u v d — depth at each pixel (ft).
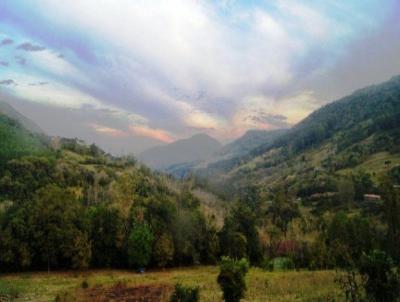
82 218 263.70
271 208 489.67
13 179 398.42
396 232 241.14
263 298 143.64
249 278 195.42
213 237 316.60
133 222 284.82
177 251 293.43
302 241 321.52
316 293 143.23
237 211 342.85
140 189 436.76
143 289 171.73
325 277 187.32
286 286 166.20
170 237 285.84
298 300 135.64
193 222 307.58
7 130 583.99
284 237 345.92
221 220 391.65
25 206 257.34
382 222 313.94
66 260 255.09
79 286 179.01
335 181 598.34
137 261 262.67
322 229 337.11
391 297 98.63
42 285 195.31
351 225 277.23
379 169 601.21
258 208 502.79
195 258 300.40
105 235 270.67
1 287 177.68
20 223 241.14
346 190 506.48
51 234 244.22
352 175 590.96
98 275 245.45
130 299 151.53
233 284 116.57
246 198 629.92
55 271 247.09
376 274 100.78
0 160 453.58
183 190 528.63
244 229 331.57
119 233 272.10
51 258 245.65
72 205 267.59
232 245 314.35
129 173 535.19
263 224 408.46
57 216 249.34
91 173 490.90
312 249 288.30
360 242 269.44
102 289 171.94
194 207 389.39
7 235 236.43
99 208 284.82
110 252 271.69
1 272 237.45
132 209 306.76
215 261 311.68
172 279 207.72
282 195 494.18
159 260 275.39
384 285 98.78
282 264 278.46
